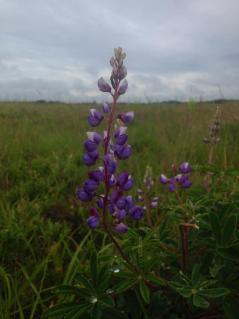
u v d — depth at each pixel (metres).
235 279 0.31
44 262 0.43
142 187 0.68
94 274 0.30
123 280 0.31
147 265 0.31
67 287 0.30
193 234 0.36
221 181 0.47
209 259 0.33
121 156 0.29
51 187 0.72
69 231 0.55
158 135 1.26
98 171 0.29
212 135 0.65
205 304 0.28
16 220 0.56
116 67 0.29
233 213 0.35
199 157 0.93
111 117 0.29
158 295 0.32
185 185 0.40
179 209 0.36
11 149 0.96
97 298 0.29
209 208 0.36
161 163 0.85
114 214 0.30
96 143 0.29
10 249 0.50
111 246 0.47
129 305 0.31
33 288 0.40
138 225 0.55
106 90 0.29
